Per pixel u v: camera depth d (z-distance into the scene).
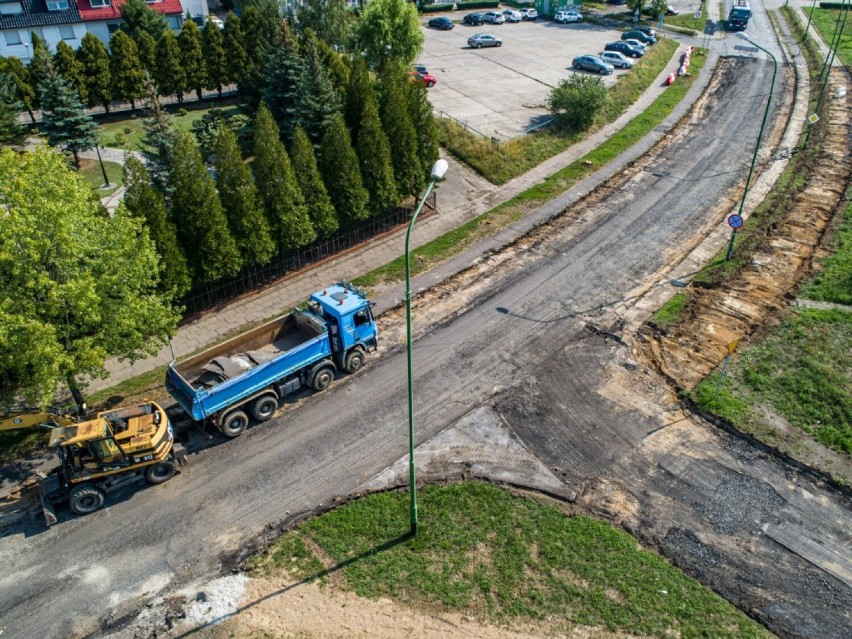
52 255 18.12
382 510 17.98
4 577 16.25
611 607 15.42
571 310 26.69
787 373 22.59
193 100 51.47
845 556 16.59
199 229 24.84
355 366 23.41
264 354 21.81
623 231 32.53
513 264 30.09
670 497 18.34
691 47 64.38
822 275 28.00
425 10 80.31
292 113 36.72
